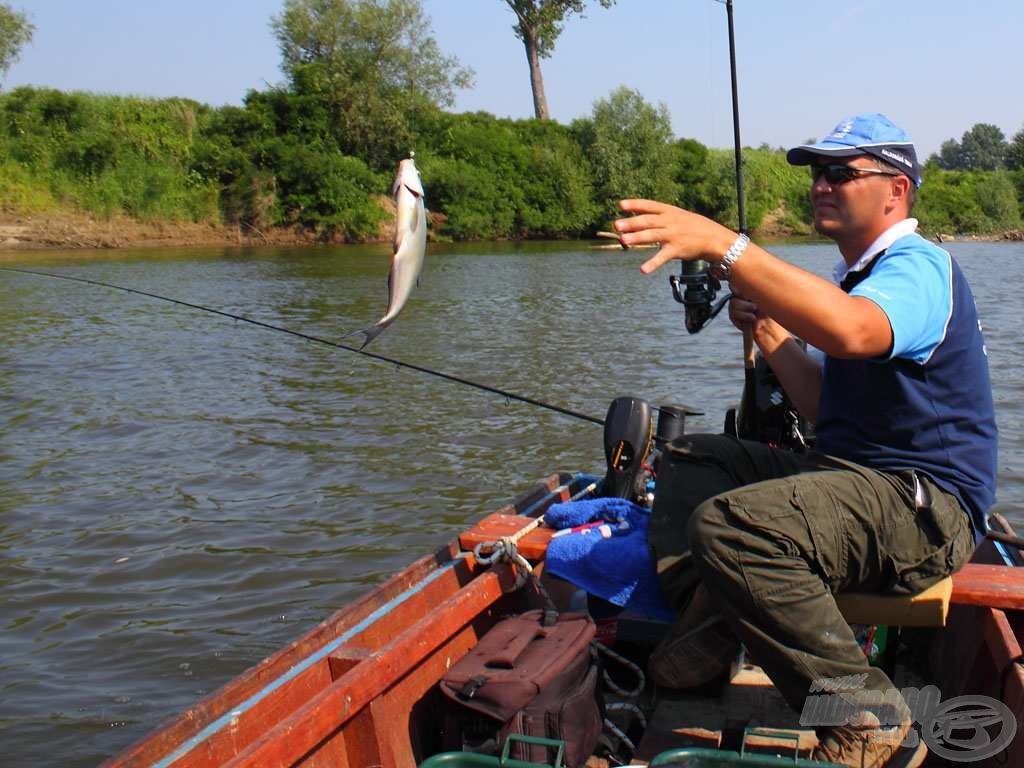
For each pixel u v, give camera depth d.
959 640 3.04
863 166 2.67
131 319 16.14
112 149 33.28
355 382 11.06
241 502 7.12
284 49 38.12
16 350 13.12
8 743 4.24
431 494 7.24
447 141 39.84
